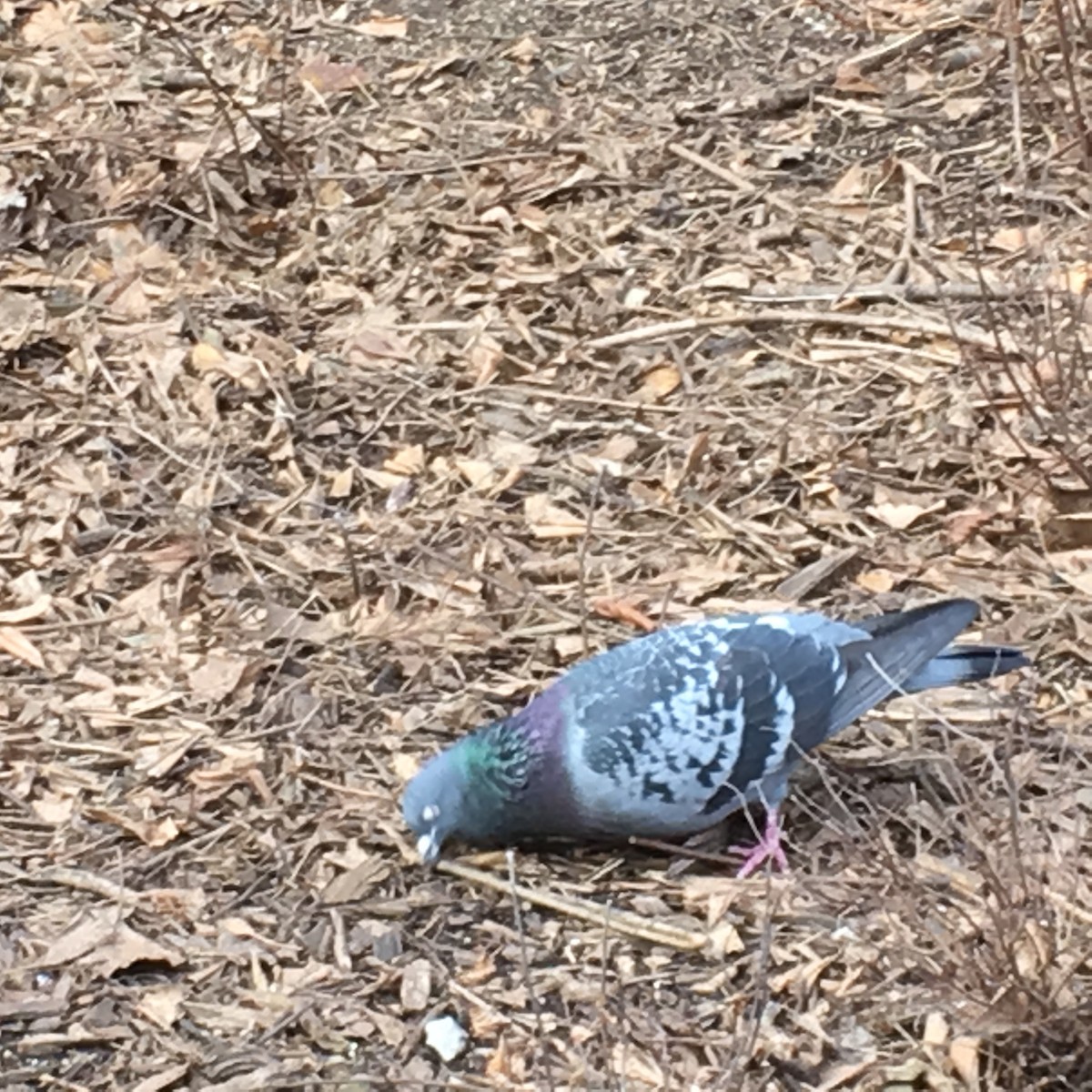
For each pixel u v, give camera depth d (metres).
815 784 1.61
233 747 1.66
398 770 1.64
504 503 1.83
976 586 1.74
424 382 1.94
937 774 1.60
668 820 1.56
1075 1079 1.44
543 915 1.55
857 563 1.77
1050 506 1.79
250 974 1.53
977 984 1.44
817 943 1.52
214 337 1.98
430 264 2.05
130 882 1.58
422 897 1.56
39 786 1.64
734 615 1.62
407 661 1.71
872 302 1.98
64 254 2.07
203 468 1.87
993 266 1.99
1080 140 1.88
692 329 1.97
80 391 1.94
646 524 1.81
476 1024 1.50
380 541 1.80
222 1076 1.48
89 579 1.78
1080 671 1.68
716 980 1.51
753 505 1.82
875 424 1.87
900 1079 1.46
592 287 2.02
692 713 1.54
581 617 1.73
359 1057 1.49
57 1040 1.50
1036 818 1.55
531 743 1.55
